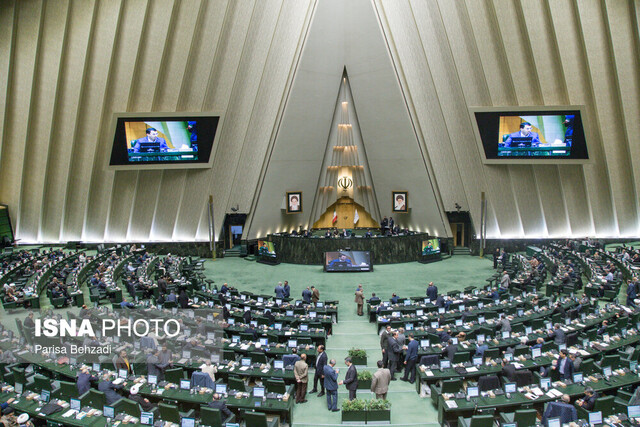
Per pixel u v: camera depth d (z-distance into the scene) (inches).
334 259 1122.0
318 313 733.9
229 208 1298.0
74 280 891.4
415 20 1155.3
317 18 1175.6
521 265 1037.2
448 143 1244.5
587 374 484.4
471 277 1053.8
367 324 744.3
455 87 1190.9
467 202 1288.1
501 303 745.6
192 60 1145.4
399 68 1210.0
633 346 565.9
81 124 1181.1
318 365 502.6
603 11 1074.7
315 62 1216.2
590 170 1230.9
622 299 826.8
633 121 1153.4
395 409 472.7
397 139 1273.4
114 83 1145.4
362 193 1395.2
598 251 1090.7
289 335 621.0
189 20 1094.4
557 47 1114.1
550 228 1291.8
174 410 395.9
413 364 538.0
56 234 1283.2
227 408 429.1
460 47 1150.3
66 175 1220.5
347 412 441.1
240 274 1109.1
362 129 1325.0
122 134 1177.4
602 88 1142.3
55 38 1084.5
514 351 522.0
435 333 609.3
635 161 1192.8
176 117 1176.8
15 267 967.6
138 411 403.9
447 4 1120.8
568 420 382.9
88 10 1066.7
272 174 1278.3
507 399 432.5
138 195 1268.5
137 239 1304.1
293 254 1217.4
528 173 1253.1
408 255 1215.6
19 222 1267.2
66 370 499.8
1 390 454.9
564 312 657.6
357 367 577.6
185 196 1282.0
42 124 1166.3
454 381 443.5
